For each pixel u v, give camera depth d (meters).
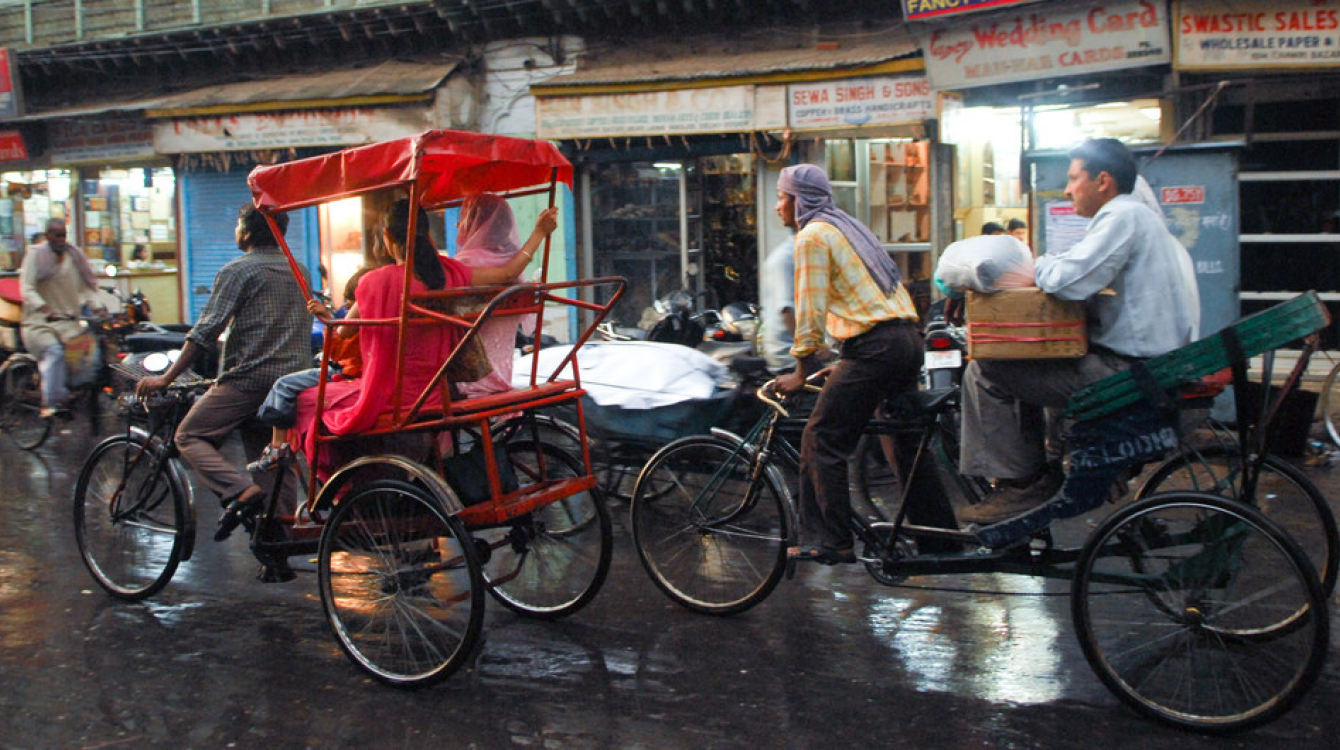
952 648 4.15
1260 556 3.54
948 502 4.14
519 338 7.67
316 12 13.97
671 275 12.63
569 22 12.62
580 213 12.87
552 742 3.46
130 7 15.63
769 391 4.42
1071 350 3.67
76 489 5.02
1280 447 6.87
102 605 4.84
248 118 13.50
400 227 3.86
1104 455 3.62
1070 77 9.42
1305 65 8.48
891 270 4.16
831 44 11.44
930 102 10.16
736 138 11.75
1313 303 3.34
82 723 3.65
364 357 3.92
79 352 8.41
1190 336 3.82
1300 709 3.55
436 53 13.75
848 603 4.69
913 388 4.16
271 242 4.73
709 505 4.58
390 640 4.06
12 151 15.89
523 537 4.44
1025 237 9.16
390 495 3.95
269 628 4.52
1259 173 10.25
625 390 5.42
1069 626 4.33
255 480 4.60
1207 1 8.53
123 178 15.84
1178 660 3.75
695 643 4.28
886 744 3.40
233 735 3.55
